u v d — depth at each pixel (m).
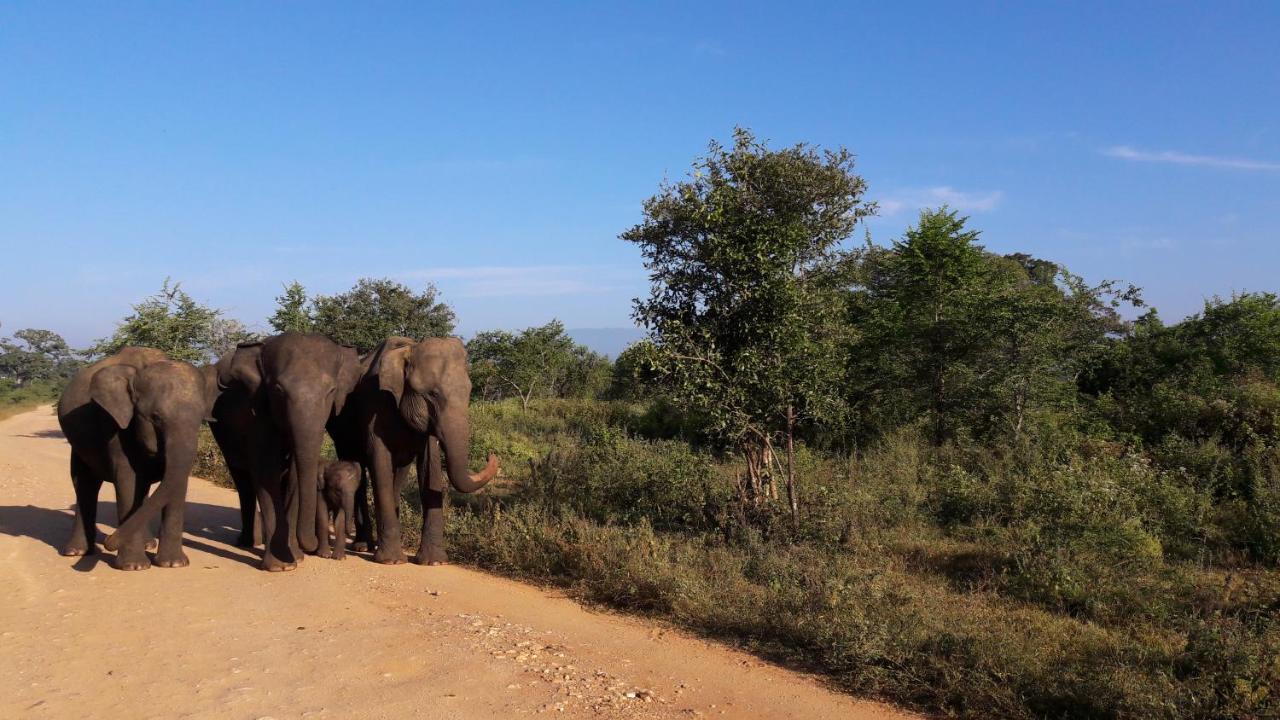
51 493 14.88
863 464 14.14
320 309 33.94
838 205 10.94
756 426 10.22
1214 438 12.64
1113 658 6.34
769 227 10.30
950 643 6.27
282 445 9.81
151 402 8.87
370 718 5.05
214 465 17.77
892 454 14.44
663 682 6.06
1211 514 10.17
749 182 10.80
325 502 10.08
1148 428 14.40
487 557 9.80
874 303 18.02
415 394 9.50
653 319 11.01
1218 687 5.57
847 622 6.62
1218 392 14.52
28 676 5.64
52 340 105.31
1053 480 10.53
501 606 7.97
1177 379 16.23
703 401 10.04
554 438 20.34
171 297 29.50
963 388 15.92
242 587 8.27
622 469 12.38
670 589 7.97
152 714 5.02
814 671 6.43
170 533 9.09
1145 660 6.27
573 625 7.44
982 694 5.70
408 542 10.80
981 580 8.56
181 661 6.01
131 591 7.98
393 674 5.86
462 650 6.42
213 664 5.96
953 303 17.05
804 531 9.89
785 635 7.01
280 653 6.23
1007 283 18.39
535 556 9.30
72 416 9.28
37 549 9.74
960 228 17.89
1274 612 7.04
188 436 8.98
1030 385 15.66
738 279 10.26
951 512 11.05
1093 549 8.78
